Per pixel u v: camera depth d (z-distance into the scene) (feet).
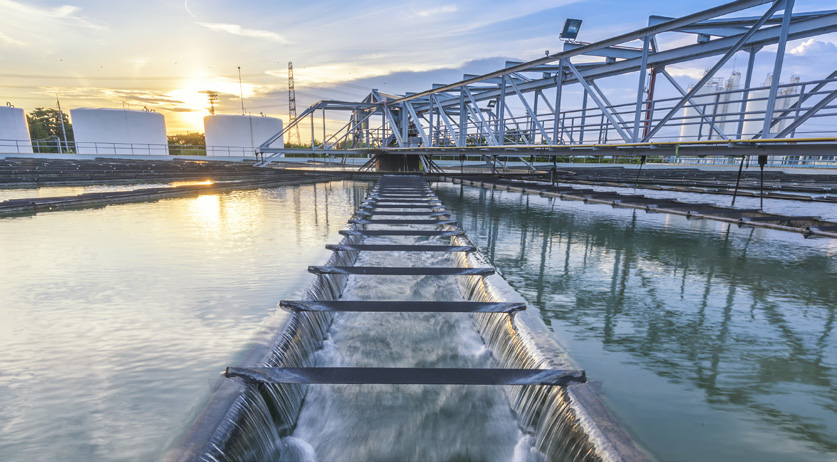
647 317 19.79
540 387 12.69
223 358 14.30
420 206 52.49
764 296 22.91
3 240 31.91
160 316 17.75
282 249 30.01
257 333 15.38
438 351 17.87
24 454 9.80
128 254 28.07
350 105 126.52
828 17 34.50
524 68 56.49
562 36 54.75
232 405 10.63
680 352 16.31
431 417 13.62
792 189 74.84
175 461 8.63
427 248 29.04
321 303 17.79
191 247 30.40
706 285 24.77
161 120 171.12
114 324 16.92
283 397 12.98
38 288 21.07
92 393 12.21
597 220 49.06
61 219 41.83
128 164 121.39
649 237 39.11
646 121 43.47
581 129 56.65
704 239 38.60
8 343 15.20
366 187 91.81
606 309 20.68
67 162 121.19
